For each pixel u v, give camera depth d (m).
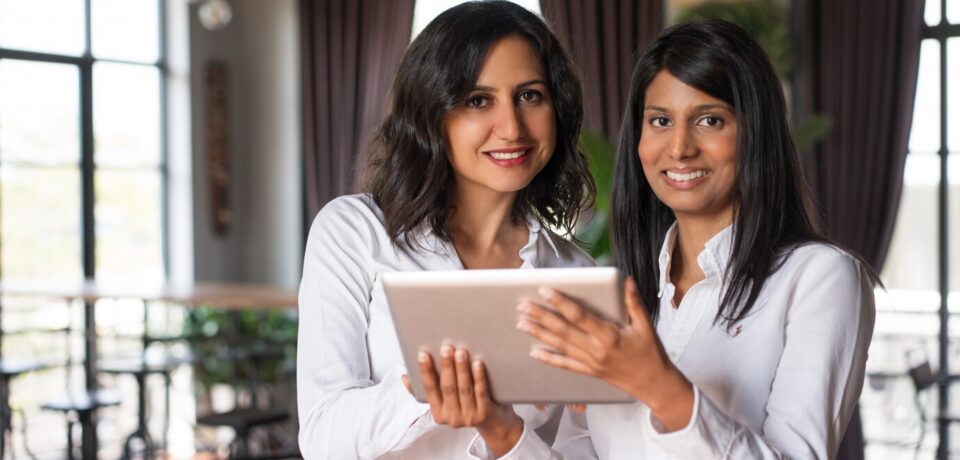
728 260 1.71
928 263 6.33
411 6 7.52
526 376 1.43
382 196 1.85
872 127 6.21
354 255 1.82
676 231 1.84
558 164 1.95
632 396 1.42
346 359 1.75
